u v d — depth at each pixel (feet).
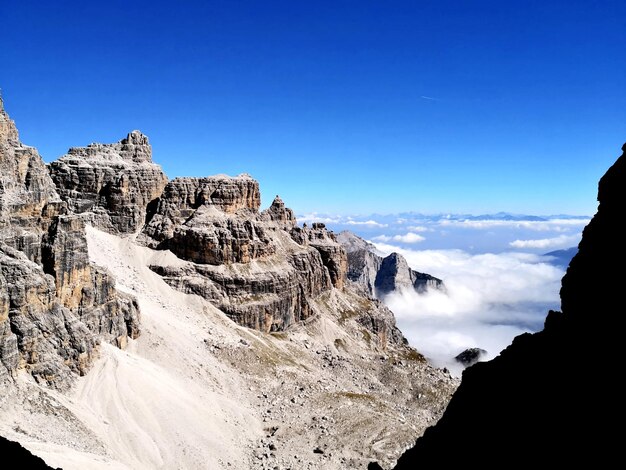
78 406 351.46
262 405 504.43
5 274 339.16
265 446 425.28
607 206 157.07
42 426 305.53
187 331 592.60
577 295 161.17
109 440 340.39
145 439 361.10
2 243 363.97
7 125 423.23
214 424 422.41
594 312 150.82
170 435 378.12
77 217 429.38
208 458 377.50
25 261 365.61
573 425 136.26
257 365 590.14
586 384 141.59
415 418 570.87
